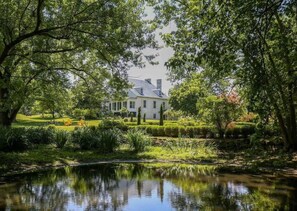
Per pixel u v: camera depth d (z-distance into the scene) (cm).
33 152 1209
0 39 1043
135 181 765
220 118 1540
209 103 1536
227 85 1491
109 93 1702
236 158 1147
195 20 682
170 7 1202
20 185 713
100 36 1186
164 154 1237
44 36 1176
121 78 1434
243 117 1550
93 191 659
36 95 1666
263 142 1343
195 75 1488
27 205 548
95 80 1655
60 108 1934
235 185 706
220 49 538
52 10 1114
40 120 3706
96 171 912
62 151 1280
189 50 596
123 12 1198
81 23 1139
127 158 1157
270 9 522
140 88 4962
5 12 1042
